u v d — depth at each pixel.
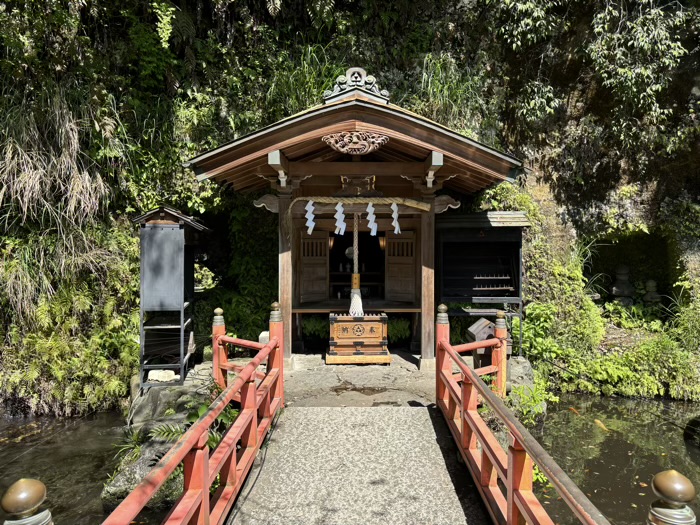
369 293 7.86
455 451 4.02
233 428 3.37
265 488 3.53
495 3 8.70
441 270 7.34
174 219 6.08
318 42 8.75
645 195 9.27
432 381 5.74
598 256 10.07
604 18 8.24
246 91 8.36
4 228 6.99
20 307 6.71
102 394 6.87
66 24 7.02
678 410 7.20
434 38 9.09
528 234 8.88
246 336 7.72
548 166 9.46
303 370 6.20
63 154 6.96
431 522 3.17
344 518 3.21
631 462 5.79
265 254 8.57
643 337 8.58
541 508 2.36
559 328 8.41
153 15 7.79
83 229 7.26
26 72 7.08
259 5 8.46
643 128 8.74
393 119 5.22
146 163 7.91
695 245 8.92
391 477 3.66
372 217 5.88
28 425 6.57
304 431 4.35
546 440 6.30
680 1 8.45
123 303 7.34
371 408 4.76
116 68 7.77
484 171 5.49
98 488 5.01
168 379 6.20
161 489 4.32
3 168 6.73
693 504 5.20
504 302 7.22
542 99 8.84
